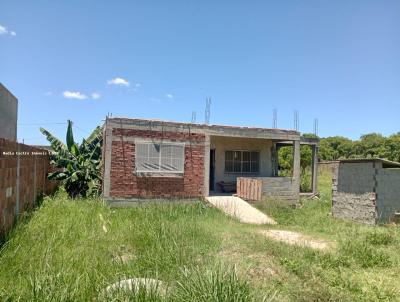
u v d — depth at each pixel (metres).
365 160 13.35
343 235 10.31
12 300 4.26
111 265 5.71
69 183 15.48
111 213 11.52
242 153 19.70
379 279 6.51
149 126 15.57
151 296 4.39
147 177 15.51
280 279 6.02
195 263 5.91
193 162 16.30
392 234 10.45
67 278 4.77
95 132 16.77
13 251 5.84
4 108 13.37
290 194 17.88
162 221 8.70
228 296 4.30
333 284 6.07
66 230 7.72
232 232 9.50
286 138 18.12
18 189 8.70
